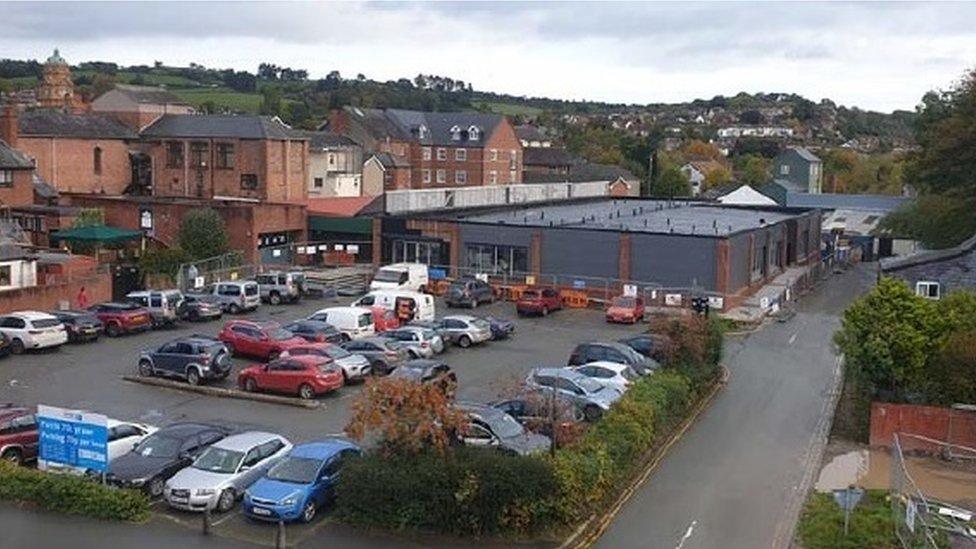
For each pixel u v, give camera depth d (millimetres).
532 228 58500
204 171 76938
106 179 78938
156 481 24562
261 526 23000
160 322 46188
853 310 33094
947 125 55594
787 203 106750
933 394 31531
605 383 32688
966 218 58688
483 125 113750
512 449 24672
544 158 128625
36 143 73812
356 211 72500
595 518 23797
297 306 53375
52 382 36281
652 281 55844
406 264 58125
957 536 22859
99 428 24406
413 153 113938
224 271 58688
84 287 50094
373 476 22688
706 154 177500
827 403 35656
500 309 53938
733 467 28281
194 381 35875
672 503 25219
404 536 22578
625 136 173500
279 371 34531
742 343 46406
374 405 23156
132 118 85500
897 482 25531
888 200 103375
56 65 110938
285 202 73938
